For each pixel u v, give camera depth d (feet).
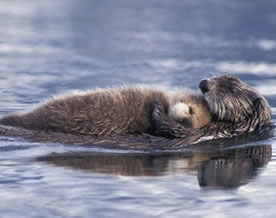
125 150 41.81
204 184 35.14
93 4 124.47
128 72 73.36
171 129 42.45
